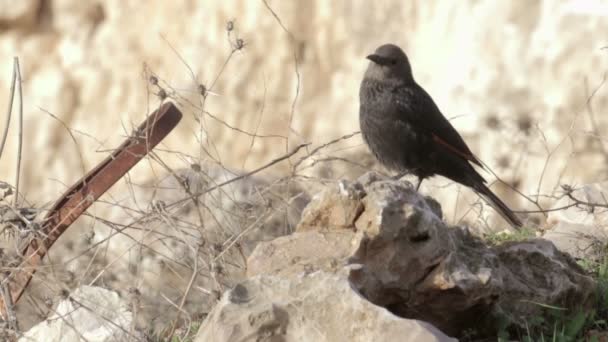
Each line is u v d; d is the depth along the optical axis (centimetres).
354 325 722
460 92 1830
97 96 2142
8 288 905
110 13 2138
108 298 914
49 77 2173
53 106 2162
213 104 2008
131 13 2120
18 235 938
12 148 2173
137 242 977
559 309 836
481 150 1803
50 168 2161
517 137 1770
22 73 2177
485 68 1808
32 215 946
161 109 967
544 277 848
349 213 812
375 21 1958
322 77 2005
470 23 1841
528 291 831
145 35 2106
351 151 1711
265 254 808
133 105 2127
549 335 829
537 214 1520
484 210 1398
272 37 2017
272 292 755
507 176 1767
